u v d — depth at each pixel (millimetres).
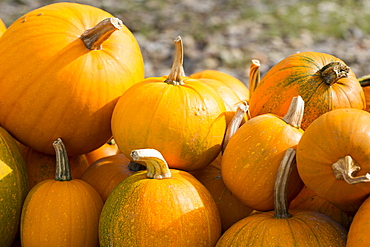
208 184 1593
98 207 1562
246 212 1568
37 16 1652
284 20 7078
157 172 1494
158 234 1441
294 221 1444
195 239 1456
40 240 1514
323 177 1401
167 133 1519
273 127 1500
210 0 8164
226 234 1469
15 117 1619
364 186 1383
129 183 1493
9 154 1568
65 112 1606
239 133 1523
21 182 1578
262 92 1639
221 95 1673
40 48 1607
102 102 1620
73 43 1617
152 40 6352
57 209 1521
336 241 1418
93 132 1645
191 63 5707
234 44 6246
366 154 1368
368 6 7871
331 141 1389
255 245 1421
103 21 1592
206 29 6770
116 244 1457
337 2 7965
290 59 1636
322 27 6848
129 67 1650
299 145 1431
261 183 1479
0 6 7168
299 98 1516
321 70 1592
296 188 1499
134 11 7406
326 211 1529
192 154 1541
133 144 1535
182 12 7449
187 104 1531
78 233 1528
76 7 1688
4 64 1617
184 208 1458
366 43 6367
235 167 1501
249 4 7883
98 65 1615
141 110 1528
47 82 1596
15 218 1564
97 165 1663
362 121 1393
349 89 1583
